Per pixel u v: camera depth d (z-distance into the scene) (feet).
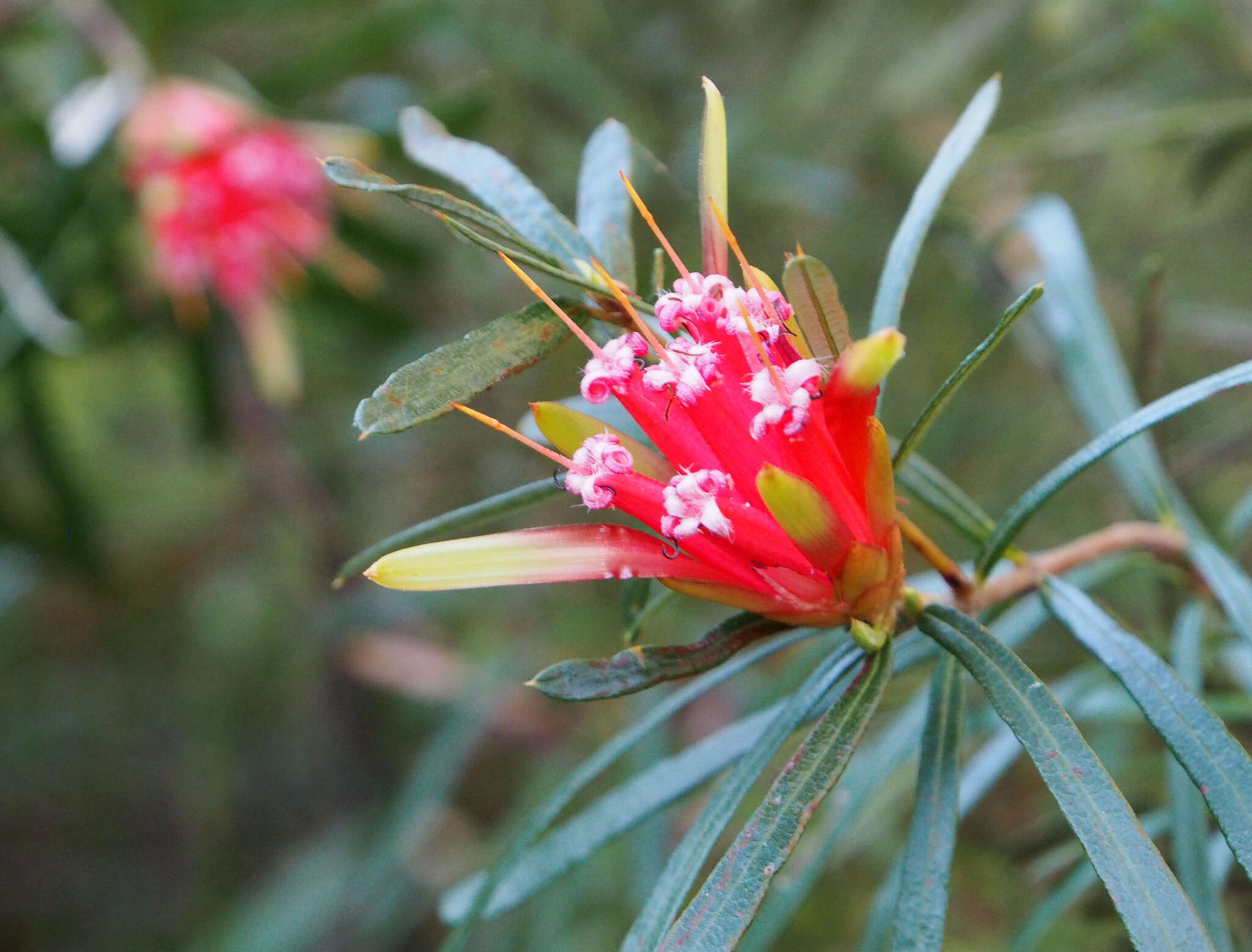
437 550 0.73
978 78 1.73
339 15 1.83
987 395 1.86
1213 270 1.81
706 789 1.66
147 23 1.41
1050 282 0.99
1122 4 1.69
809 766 0.73
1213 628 0.96
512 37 1.68
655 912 0.74
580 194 0.85
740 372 0.75
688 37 1.90
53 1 1.44
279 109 1.58
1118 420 0.94
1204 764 0.72
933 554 0.80
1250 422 1.22
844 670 0.78
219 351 1.73
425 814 1.75
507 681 1.86
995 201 1.74
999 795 1.65
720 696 1.86
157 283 1.57
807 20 1.89
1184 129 1.34
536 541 0.74
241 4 1.46
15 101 1.55
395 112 1.54
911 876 0.75
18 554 1.89
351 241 1.70
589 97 1.73
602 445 0.74
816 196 1.77
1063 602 0.80
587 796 1.82
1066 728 0.72
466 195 1.68
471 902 0.89
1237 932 1.02
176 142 1.37
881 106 1.80
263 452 1.94
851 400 0.72
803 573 0.75
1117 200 1.78
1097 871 0.69
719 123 0.77
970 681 1.14
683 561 0.75
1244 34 1.36
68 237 1.44
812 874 0.90
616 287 0.76
